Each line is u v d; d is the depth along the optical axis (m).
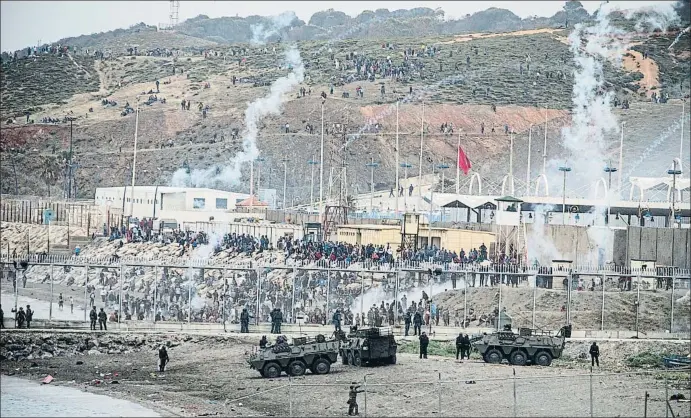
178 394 193.25
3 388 199.38
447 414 171.25
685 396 184.62
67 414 178.12
